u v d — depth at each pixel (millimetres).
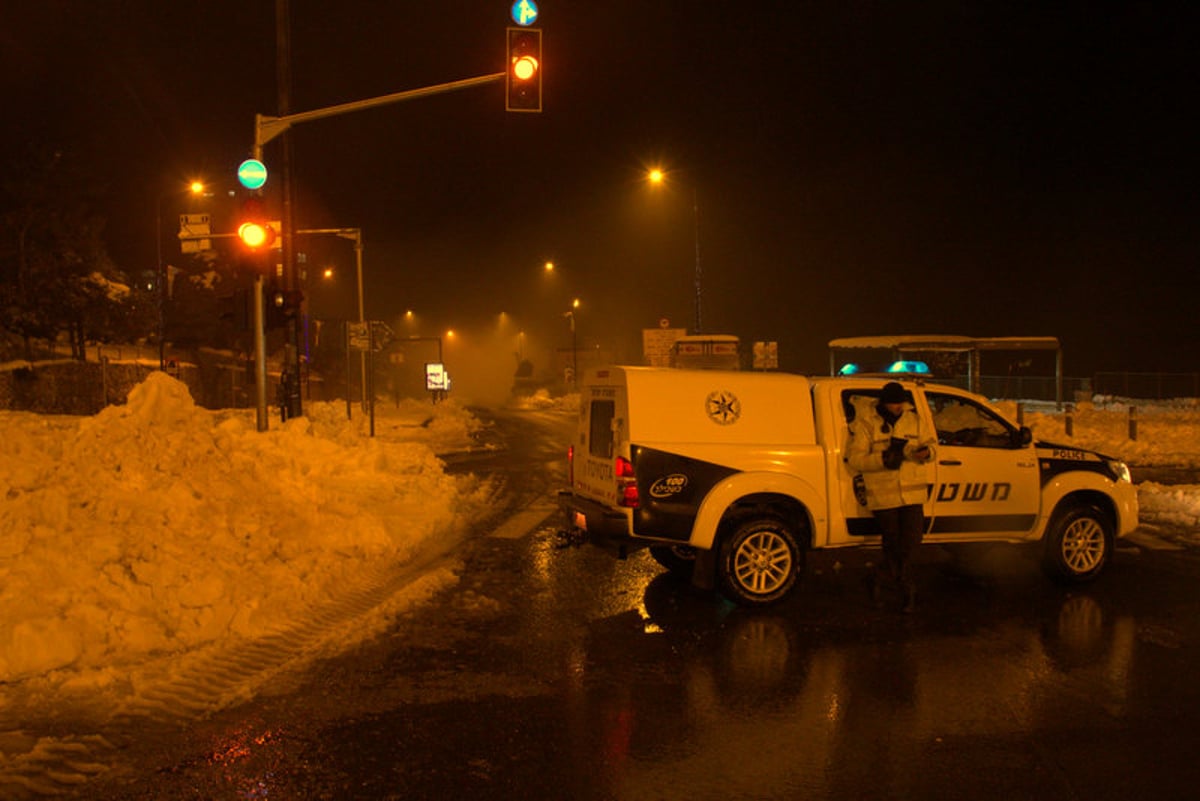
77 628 5844
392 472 14609
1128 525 8578
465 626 7012
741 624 7121
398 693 5570
